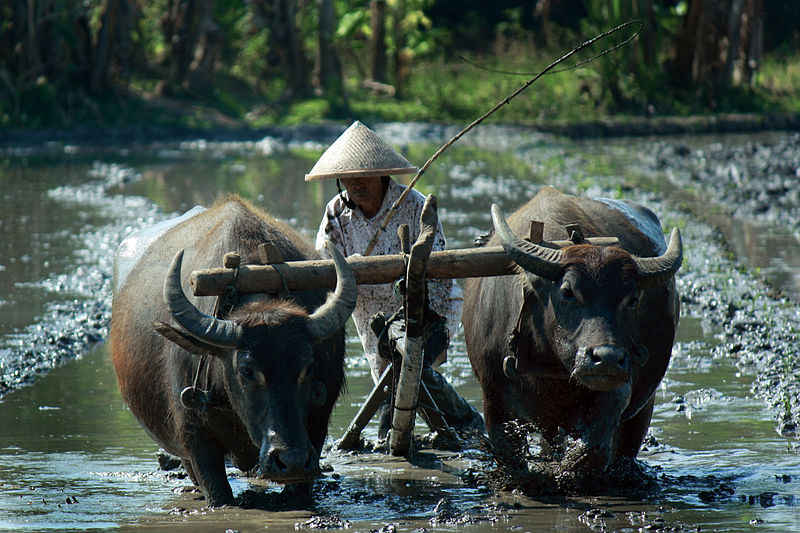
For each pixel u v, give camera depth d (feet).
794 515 63.52
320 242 86.63
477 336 73.77
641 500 67.56
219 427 65.62
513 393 71.36
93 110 386.73
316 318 61.36
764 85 454.81
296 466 57.36
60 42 389.80
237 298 65.67
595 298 61.36
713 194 220.02
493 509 66.23
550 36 447.42
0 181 262.47
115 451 81.41
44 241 178.09
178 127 385.50
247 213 72.08
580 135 373.20
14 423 88.43
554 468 70.13
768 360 102.53
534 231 68.03
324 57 440.45
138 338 71.05
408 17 456.04
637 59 408.46
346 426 88.48
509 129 380.78
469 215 196.75
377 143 82.28
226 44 467.93
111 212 207.51
